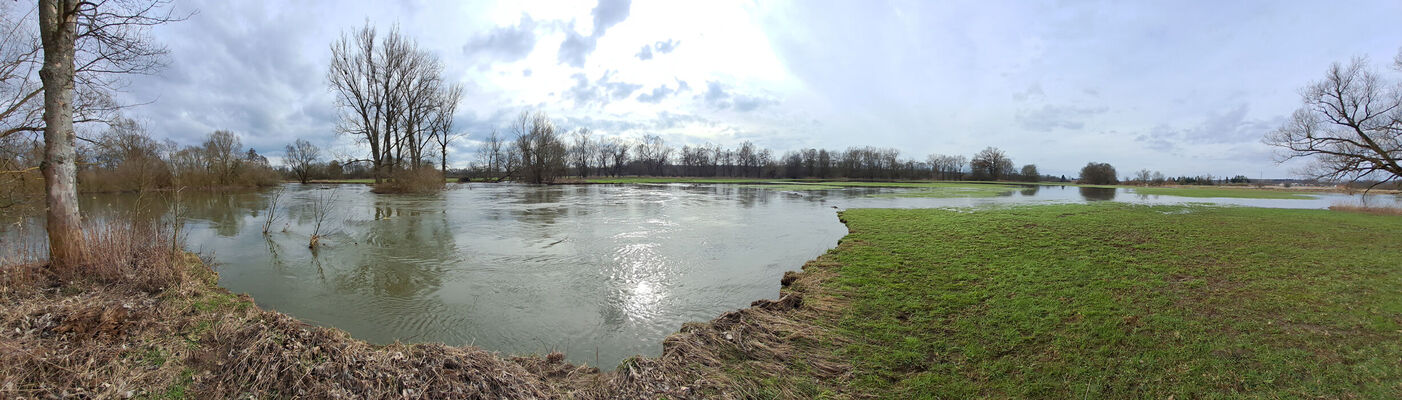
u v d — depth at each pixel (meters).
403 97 34.38
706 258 10.92
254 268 9.82
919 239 12.33
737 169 108.69
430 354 4.62
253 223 16.36
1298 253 10.06
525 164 57.88
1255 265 8.86
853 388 4.36
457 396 4.02
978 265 9.06
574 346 6.03
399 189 33.25
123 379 4.18
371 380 4.17
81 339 4.75
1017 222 16.00
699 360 4.80
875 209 22.22
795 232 14.98
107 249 7.11
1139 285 7.43
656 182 65.81
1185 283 7.54
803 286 7.73
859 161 97.31
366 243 12.62
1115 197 37.94
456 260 10.60
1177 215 18.80
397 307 7.46
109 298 6.05
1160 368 4.56
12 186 10.38
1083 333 5.45
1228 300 6.60
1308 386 4.16
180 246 8.97
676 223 17.05
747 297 8.00
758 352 5.02
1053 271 8.47
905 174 97.25
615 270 9.74
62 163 6.96
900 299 6.90
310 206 22.83
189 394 4.10
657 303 7.68
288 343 4.77
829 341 5.36
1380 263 9.03
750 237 13.90
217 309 5.96
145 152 28.66
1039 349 5.06
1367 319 5.76
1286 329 5.46
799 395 4.23
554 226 15.98
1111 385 4.27
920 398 4.18
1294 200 34.25
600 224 16.58
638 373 4.47
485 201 26.80
